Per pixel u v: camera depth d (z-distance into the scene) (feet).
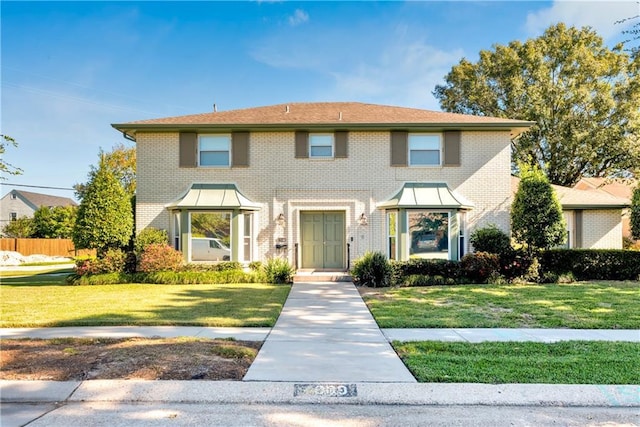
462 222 51.80
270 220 53.42
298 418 14.03
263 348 21.63
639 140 77.66
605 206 55.36
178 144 53.98
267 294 39.17
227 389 16.01
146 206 53.67
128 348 20.74
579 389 15.78
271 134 53.93
